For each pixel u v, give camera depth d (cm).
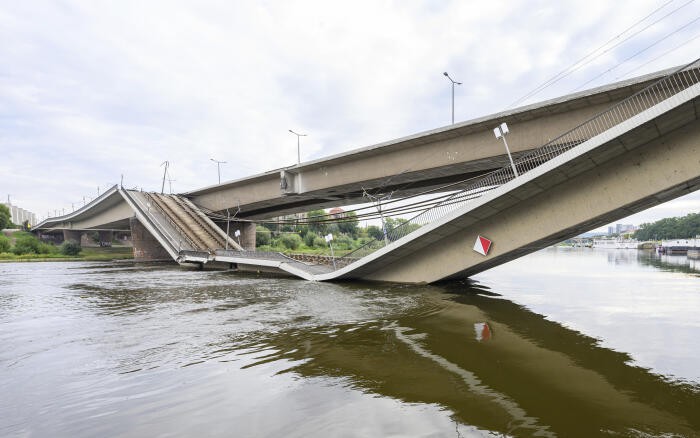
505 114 2619
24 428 575
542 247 2456
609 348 971
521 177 1825
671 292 1981
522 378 766
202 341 1078
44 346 1041
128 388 732
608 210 1823
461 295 1986
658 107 1473
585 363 854
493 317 1398
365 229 13650
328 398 673
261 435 539
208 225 5025
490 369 824
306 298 1895
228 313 1497
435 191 4012
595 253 8562
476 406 634
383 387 726
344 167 3819
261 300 1831
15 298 1941
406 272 2556
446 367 841
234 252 3691
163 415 611
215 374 805
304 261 3512
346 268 2583
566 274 3130
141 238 5759
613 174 1802
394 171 3416
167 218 4741
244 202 4922
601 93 2208
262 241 8669
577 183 1898
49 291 2211
